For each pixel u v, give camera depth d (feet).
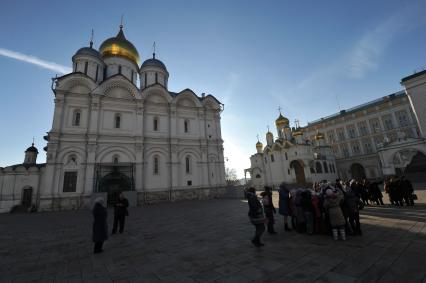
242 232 32.27
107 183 87.25
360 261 19.03
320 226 28.71
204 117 115.24
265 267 18.95
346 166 175.63
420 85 108.37
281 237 28.32
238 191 101.35
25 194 88.58
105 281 17.92
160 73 124.16
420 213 36.96
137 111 98.07
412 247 21.49
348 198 27.78
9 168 88.63
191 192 100.22
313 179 143.54
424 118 106.73
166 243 28.45
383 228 29.37
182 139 105.40
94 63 105.19
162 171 97.60
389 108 163.22
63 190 78.95
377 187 50.55
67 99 87.25
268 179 164.96
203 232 33.68
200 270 19.15
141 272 19.43
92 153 85.05
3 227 44.75
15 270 20.92
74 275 19.38
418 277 15.61
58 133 81.61
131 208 74.69
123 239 31.58
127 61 118.21
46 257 24.58
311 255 21.17
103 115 92.07
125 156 91.66
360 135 175.42
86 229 40.32
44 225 45.91
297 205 30.50
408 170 113.60
